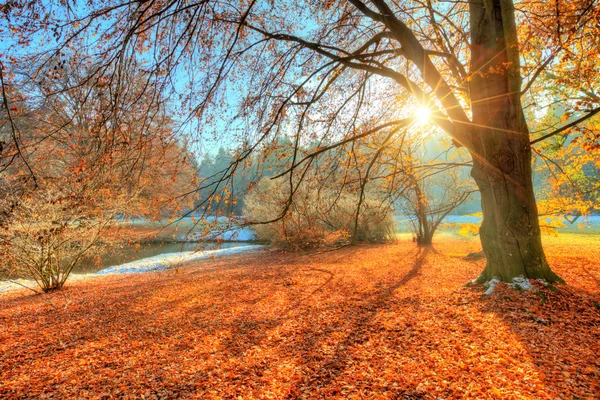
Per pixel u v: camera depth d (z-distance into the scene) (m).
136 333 6.38
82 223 10.95
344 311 6.98
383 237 21.42
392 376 4.12
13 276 12.88
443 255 14.65
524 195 6.51
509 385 3.65
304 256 17.23
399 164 9.87
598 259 10.48
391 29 6.57
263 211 20.86
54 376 4.67
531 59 8.82
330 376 4.28
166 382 4.37
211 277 12.24
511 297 6.05
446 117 7.12
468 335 5.04
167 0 5.91
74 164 5.91
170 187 15.09
